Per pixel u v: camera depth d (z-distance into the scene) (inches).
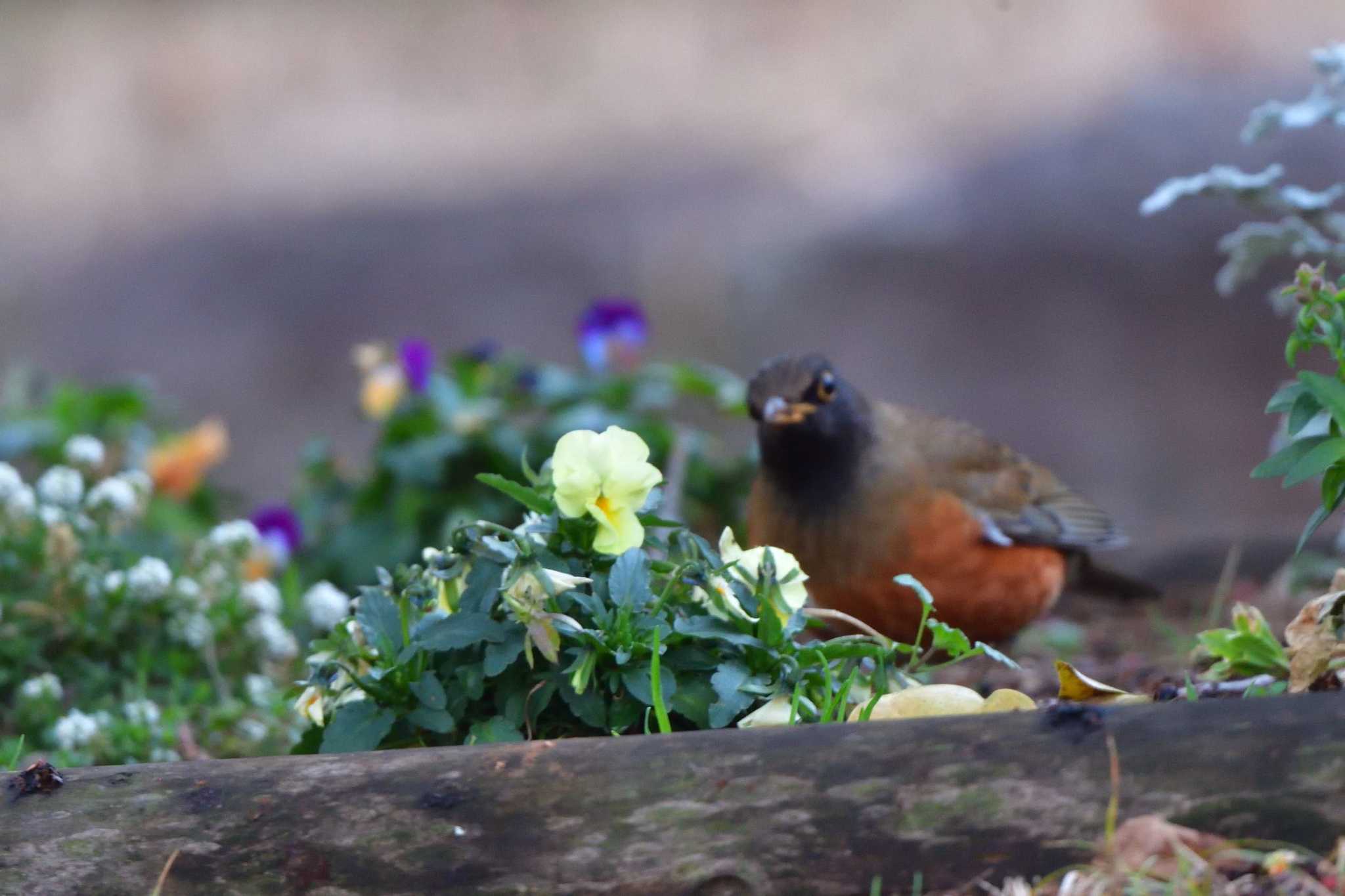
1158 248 925.2
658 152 1197.7
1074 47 1210.0
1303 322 184.4
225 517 510.9
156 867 159.6
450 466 483.8
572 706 183.3
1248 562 471.8
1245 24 1178.0
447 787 157.8
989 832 146.3
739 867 150.1
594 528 188.2
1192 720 146.9
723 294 962.1
